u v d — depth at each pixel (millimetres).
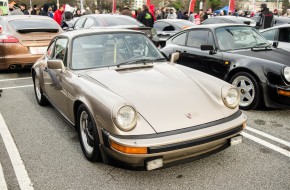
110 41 4082
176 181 3020
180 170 3209
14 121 4715
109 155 2879
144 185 2963
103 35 4125
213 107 3107
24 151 3705
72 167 3301
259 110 5039
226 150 3633
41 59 5199
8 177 3139
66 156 3547
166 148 2641
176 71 3771
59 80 3994
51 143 3912
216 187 2914
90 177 3105
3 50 7125
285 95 4438
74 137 4090
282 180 3014
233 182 2990
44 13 14742
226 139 3061
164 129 2740
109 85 3271
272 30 7406
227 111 3137
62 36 4441
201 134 2768
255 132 4176
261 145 3773
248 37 5844
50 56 4742
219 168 3240
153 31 8812
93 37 4066
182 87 3326
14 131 4320
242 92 5012
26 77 7664
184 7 40375
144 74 3586
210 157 3469
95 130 2990
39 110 5230
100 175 3137
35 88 5594
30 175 3168
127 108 2705
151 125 2752
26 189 2930
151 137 2666
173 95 3148
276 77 4516
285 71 4453
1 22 7789
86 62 3844
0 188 2947
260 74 4672
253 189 2879
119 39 4148
